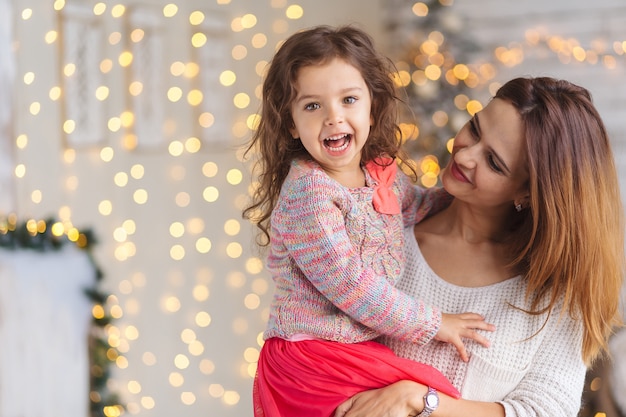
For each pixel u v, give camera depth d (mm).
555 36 3629
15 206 2893
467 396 1485
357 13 4090
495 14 3777
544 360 1499
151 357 3396
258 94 3664
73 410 3004
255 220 1661
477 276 1559
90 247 3064
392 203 1489
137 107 3281
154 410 3406
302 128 1402
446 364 1498
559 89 1462
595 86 3512
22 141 2852
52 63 2992
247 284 3723
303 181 1408
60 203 3035
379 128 1497
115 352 3139
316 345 1431
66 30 3027
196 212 3521
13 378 2756
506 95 1465
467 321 1475
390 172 1515
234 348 3691
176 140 3424
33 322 2832
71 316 2984
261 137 1528
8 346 2740
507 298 1529
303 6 3857
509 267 1554
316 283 1404
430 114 3654
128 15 3225
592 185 1428
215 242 3600
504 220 1587
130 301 3293
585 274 1442
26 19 2883
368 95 1426
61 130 3029
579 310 1491
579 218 1425
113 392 3170
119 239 3201
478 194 1479
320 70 1377
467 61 3785
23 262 2809
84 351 3055
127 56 3193
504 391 1492
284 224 1425
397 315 1388
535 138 1407
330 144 1398
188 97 3445
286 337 1461
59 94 2916
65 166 3045
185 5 3428
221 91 3576
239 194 3660
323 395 1421
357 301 1382
